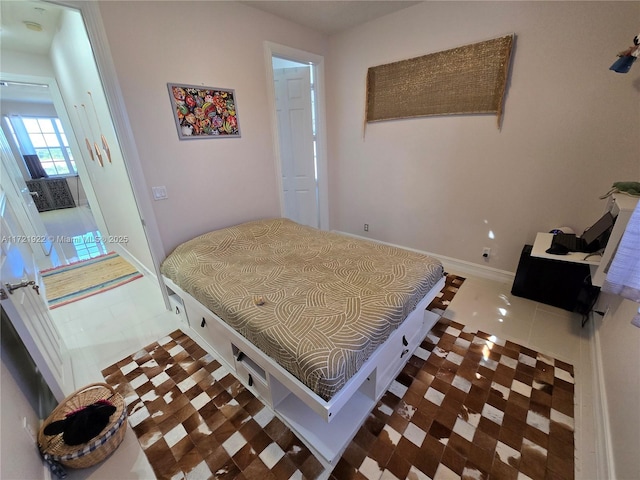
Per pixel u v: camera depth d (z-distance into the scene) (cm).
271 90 272
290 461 127
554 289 224
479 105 238
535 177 229
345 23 283
